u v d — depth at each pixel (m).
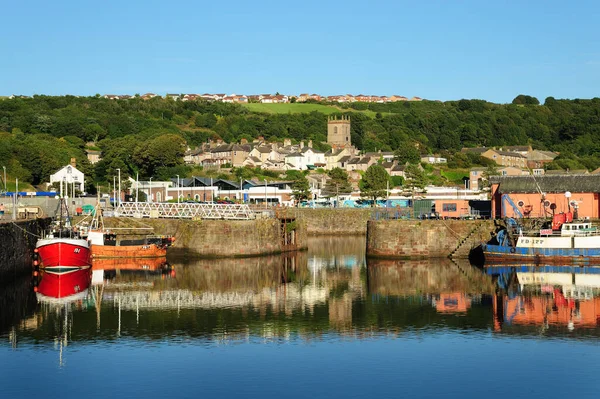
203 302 77.81
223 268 102.75
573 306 74.00
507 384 51.25
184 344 61.12
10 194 144.12
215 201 170.62
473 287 85.38
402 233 108.88
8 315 70.69
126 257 108.81
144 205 127.56
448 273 95.50
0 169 174.75
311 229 169.12
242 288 86.56
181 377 52.75
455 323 67.94
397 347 60.12
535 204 111.31
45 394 49.56
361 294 82.31
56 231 101.00
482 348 59.59
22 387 50.84
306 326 67.19
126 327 66.56
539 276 91.94
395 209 141.62
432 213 128.25
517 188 111.94
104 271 98.56
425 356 57.59
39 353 58.34
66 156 195.88
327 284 89.31
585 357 56.94
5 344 60.84
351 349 59.59
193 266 104.31
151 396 49.09
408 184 189.25
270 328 66.38
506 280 89.50
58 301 77.25
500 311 72.38
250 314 72.06
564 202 110.81
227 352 58.75
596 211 110.19
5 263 86.00
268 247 118.88
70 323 67.75
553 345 60.25
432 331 65.19
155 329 65.94
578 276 91.56
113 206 146.00
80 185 180.00
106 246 108.25
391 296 80.94
